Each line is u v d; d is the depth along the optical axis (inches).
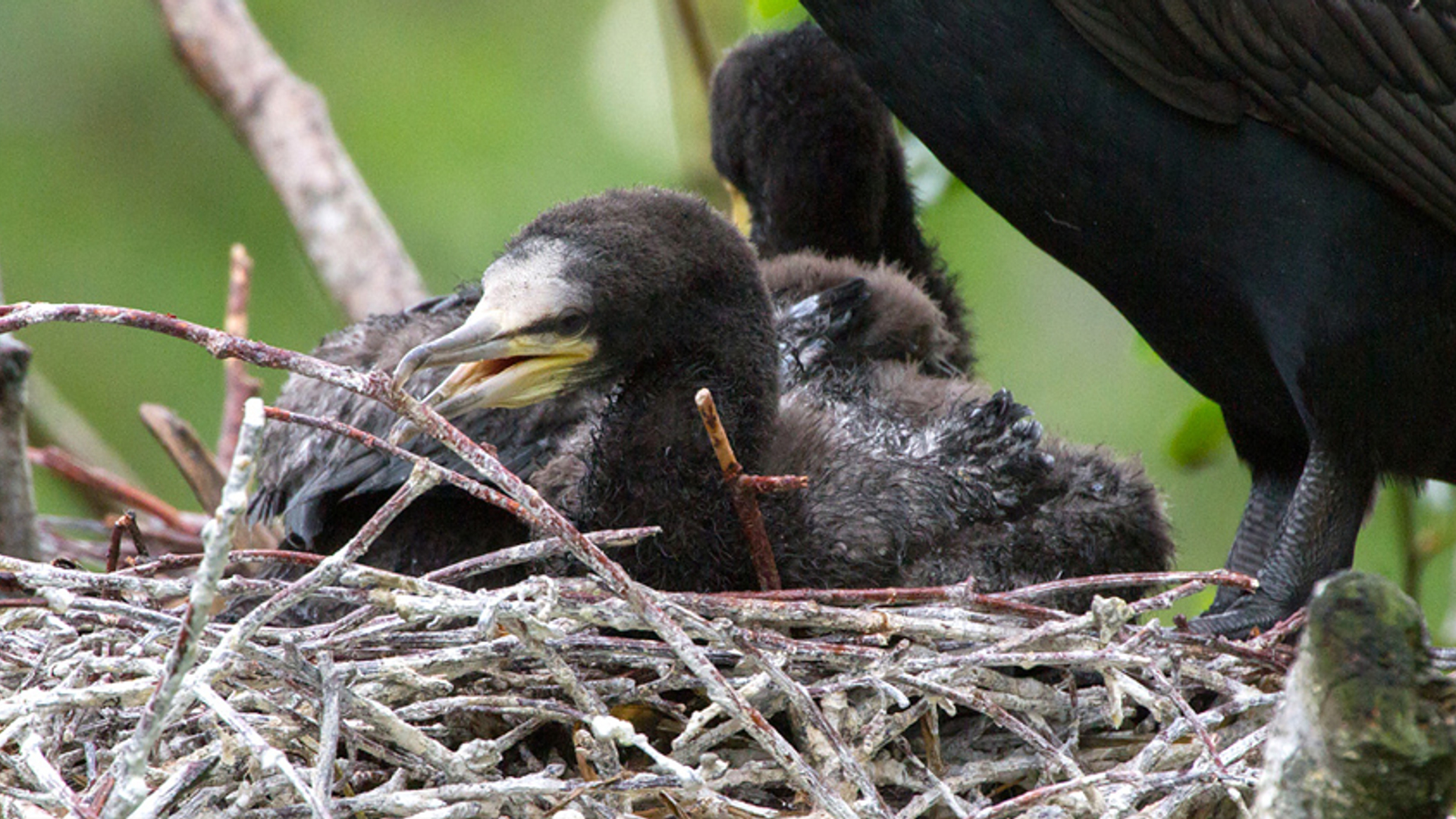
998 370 621.3
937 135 339.3
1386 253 319.0
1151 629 263.0
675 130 671.8
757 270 307.9
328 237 477.1
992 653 258.8
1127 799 250.4
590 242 295.1
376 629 251.4
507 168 675.4
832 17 333.4
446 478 244.2
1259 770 258.7
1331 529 333.1
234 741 236.4
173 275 660.1
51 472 493.4
